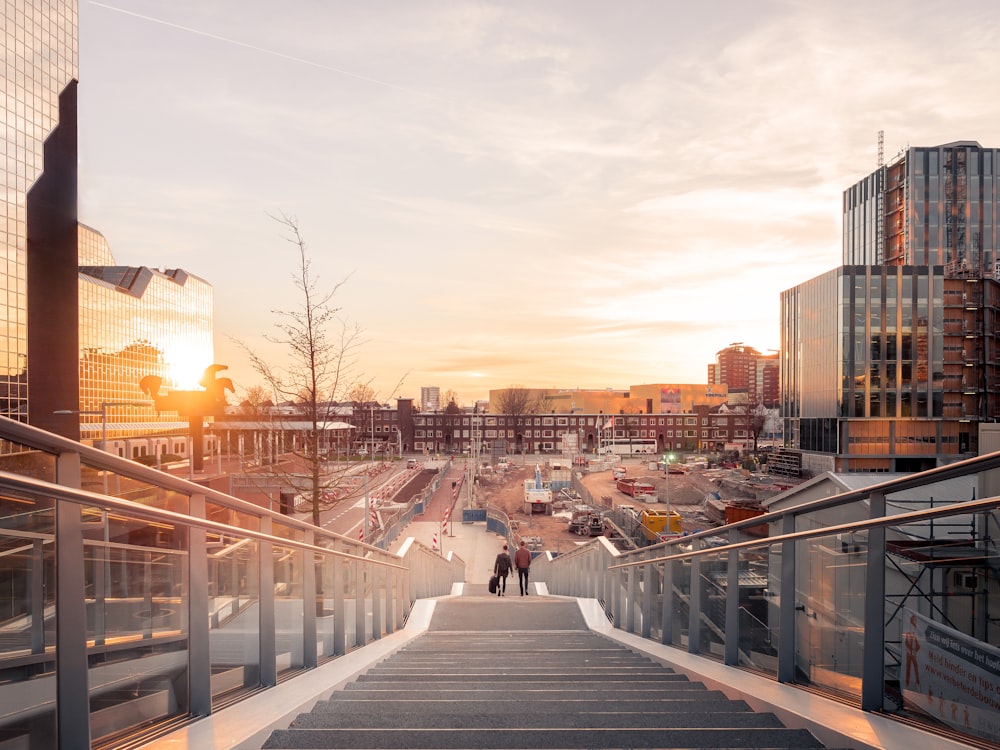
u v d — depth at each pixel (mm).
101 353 76188
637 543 45594
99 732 3564
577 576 20078
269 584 5445
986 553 3596
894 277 74688
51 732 3010
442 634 12477
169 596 4273
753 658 6207
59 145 58469
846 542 4680
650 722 4520
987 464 3111
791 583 5371
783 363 94062
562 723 4504
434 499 78062
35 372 56406
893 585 4082
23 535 3127
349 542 8164
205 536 4309
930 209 111688
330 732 4078
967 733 3559
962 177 111250
